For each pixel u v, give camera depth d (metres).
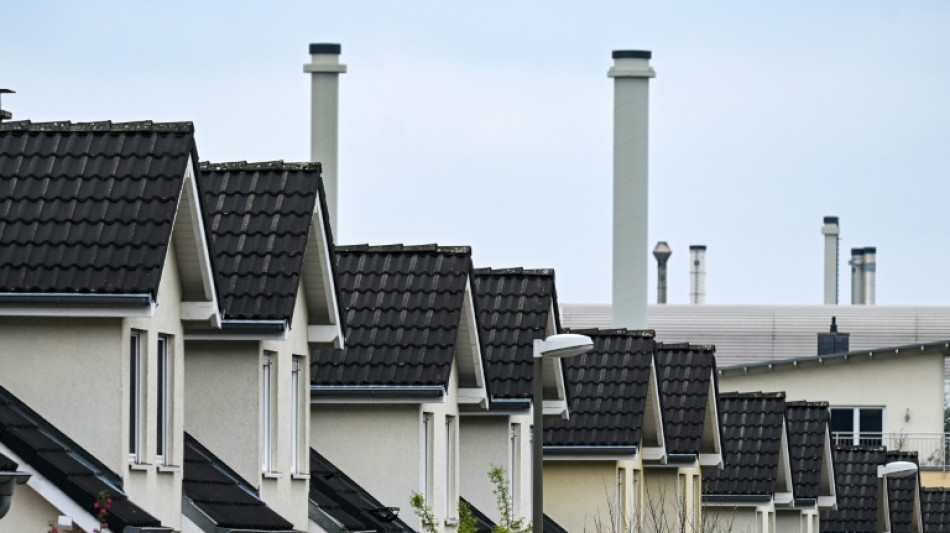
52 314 52.69
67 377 53.34
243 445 63.34
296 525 67.50
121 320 53.41
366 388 74.69
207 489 60.34
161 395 57.66
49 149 55.41
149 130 55.50
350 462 76.56
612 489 100.00
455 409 82.00
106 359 53.34
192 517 58.09
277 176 65.12
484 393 82.25
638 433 98.94
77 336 53.41
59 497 49.50
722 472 122.31
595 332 102.25
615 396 99.94
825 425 134.50
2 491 47.44
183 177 54.75
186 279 58.25
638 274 177.12
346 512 71.94
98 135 55.66
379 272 77.69
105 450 53.22
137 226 53.47
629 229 177.00
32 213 53.88
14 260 52.91
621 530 101.12
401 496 76.38
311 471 74.06
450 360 75.25
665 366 110.50
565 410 89.12
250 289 62.28
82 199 54.09
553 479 100.38
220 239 63.44
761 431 123.75
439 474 79.31
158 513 56.34
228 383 63.44
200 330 61.72
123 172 54.66
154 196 54.06
